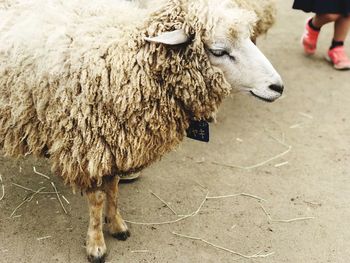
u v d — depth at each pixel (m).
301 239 1.46
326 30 2.77
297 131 1.96
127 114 1.15
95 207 1.30
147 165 1.28
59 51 1.13
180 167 1.73
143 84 1.14
